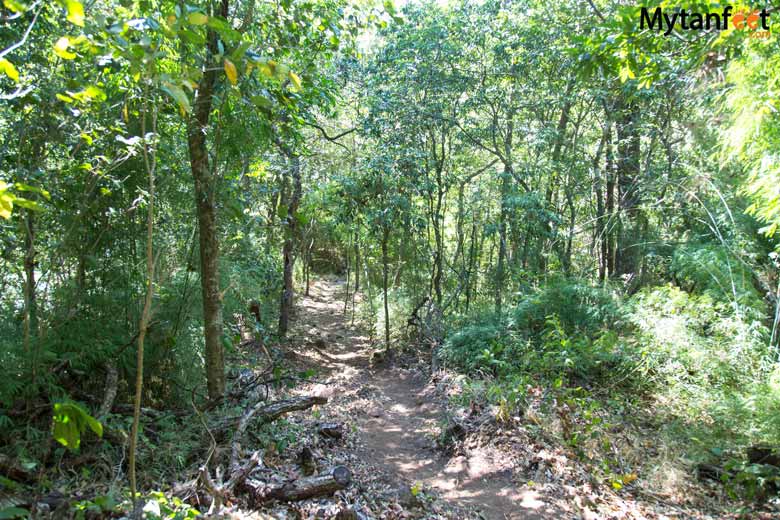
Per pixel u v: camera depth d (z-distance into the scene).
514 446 5.29
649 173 9.84
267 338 9.91
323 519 3.61
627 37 3.57
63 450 3.65
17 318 4.14
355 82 11.54
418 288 12.77
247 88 4.35
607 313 7.76
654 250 9.54
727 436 4.91
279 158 9.55
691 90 5.13
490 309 9.98
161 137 4.96
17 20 3.53
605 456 4.97
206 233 4.84
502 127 11.89
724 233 8.26
